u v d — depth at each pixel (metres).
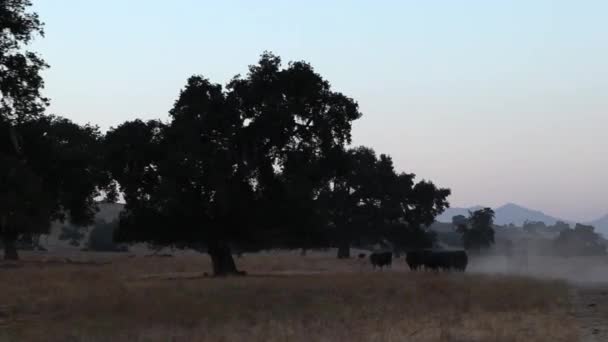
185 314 18.28
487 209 120.56
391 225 93.69
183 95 39.50
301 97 38.06
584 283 32.75
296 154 38.34
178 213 40.53
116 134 40.53
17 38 19.84
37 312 21.11
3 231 22.70
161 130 40.81
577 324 17.14
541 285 27.78
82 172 26.41
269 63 38.22
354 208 89.81
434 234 110.06
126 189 40.88
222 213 40.19
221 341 14.28
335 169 39.59
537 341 14.20
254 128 37.97
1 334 16.11
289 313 18.91
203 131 39.22
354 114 38.78
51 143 22.91
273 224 42.03
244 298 22.84
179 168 37.81
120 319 17.94
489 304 20.83
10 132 20.53
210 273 46.06
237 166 39.03
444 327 15.88
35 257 81.62
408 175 94.62
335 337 14.38
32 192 20.36
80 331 15.96
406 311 19.31
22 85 19.97
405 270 45.16
